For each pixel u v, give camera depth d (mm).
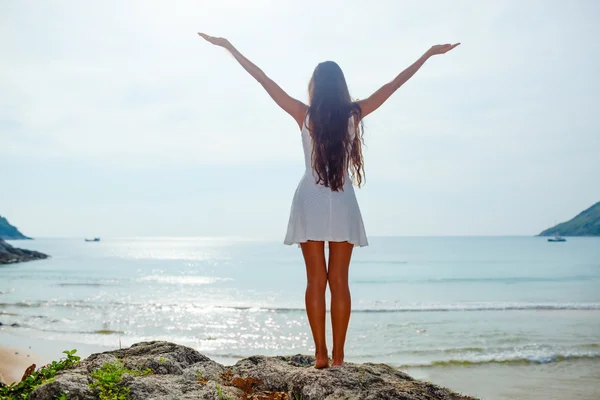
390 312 21859
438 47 3805
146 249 146750
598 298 27578
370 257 81312
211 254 105125
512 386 10547
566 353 13312
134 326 18203
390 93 3680
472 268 55156
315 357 3852
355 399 2801
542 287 34781
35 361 12117
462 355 13391
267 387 3271
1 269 52656
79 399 2680
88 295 29172
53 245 194000
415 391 2975
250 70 3744
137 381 2912
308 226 3451
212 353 13992
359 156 3594
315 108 3504
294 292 32625
